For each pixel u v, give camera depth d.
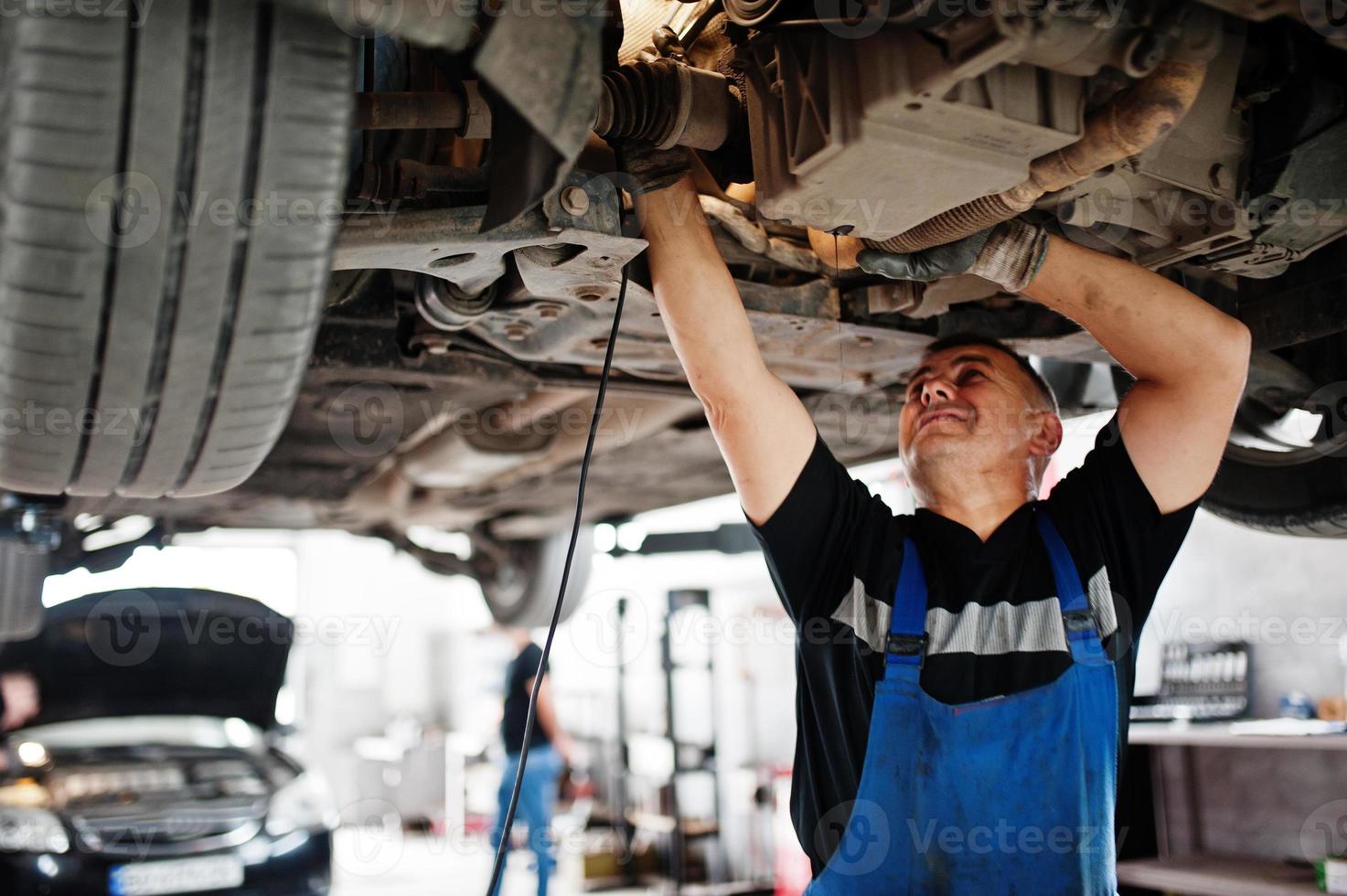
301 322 0.98
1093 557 1.21
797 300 1.51
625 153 1.18
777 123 1.08
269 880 3.93
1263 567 3.11
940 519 1.25
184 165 0.85
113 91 0.81
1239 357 1.23
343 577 9.03
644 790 5.45
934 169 1.00
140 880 3.68
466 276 1.27
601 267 1.23
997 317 1.68
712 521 5.68
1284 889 2.40
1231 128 1.19
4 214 0.84
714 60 1.36
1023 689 1.13
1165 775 3.09
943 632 1.17
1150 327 1.23
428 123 1.12
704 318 1.18
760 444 1.20
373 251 1.13
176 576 5.97
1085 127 1.02
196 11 0.82
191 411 1.04
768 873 4.75
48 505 2.72
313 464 2.39
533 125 0.82
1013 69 0.96
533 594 3.98
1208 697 3.11
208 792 4.26
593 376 1.91
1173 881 2.63
